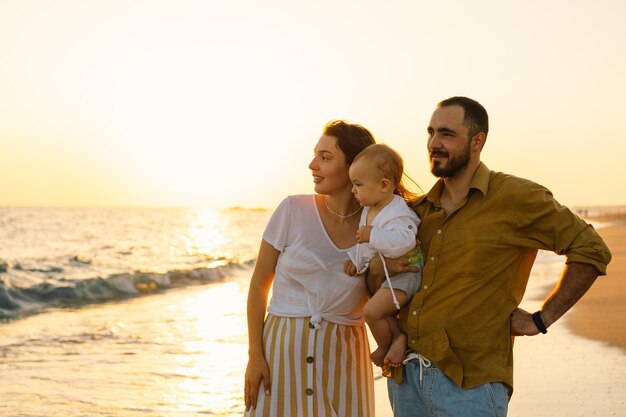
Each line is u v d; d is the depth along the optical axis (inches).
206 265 1001.5
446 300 127.3
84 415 236.8
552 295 127.9
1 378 288.7
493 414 124.3
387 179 132.6
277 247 138.3
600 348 305.0
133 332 411.8
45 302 598.2
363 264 134.0
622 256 880.9
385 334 133.7
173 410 242.1
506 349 127.6
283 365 133.7
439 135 129.2
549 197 126.6
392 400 136.9
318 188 137.6
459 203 128.3
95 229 2679.6
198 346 361.1
